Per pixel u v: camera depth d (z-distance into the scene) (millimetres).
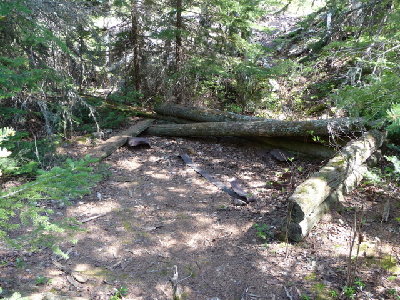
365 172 5324
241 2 9594
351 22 8781
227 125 7828
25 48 7004
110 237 4785
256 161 7324
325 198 4949
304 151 7133
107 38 10203
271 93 10164
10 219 4941
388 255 4164
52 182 2502
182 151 7895
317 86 9438
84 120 9133
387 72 4270
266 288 3801
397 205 5219
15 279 3850
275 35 13664
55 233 4742
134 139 8000
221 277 4016
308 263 4133
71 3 7160
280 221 5008
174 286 3387
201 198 5898
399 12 5371
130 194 6004
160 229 5008
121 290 3771
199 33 9828
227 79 10664
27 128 7703
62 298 3502
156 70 10219
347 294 3568
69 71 8523
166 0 9828
